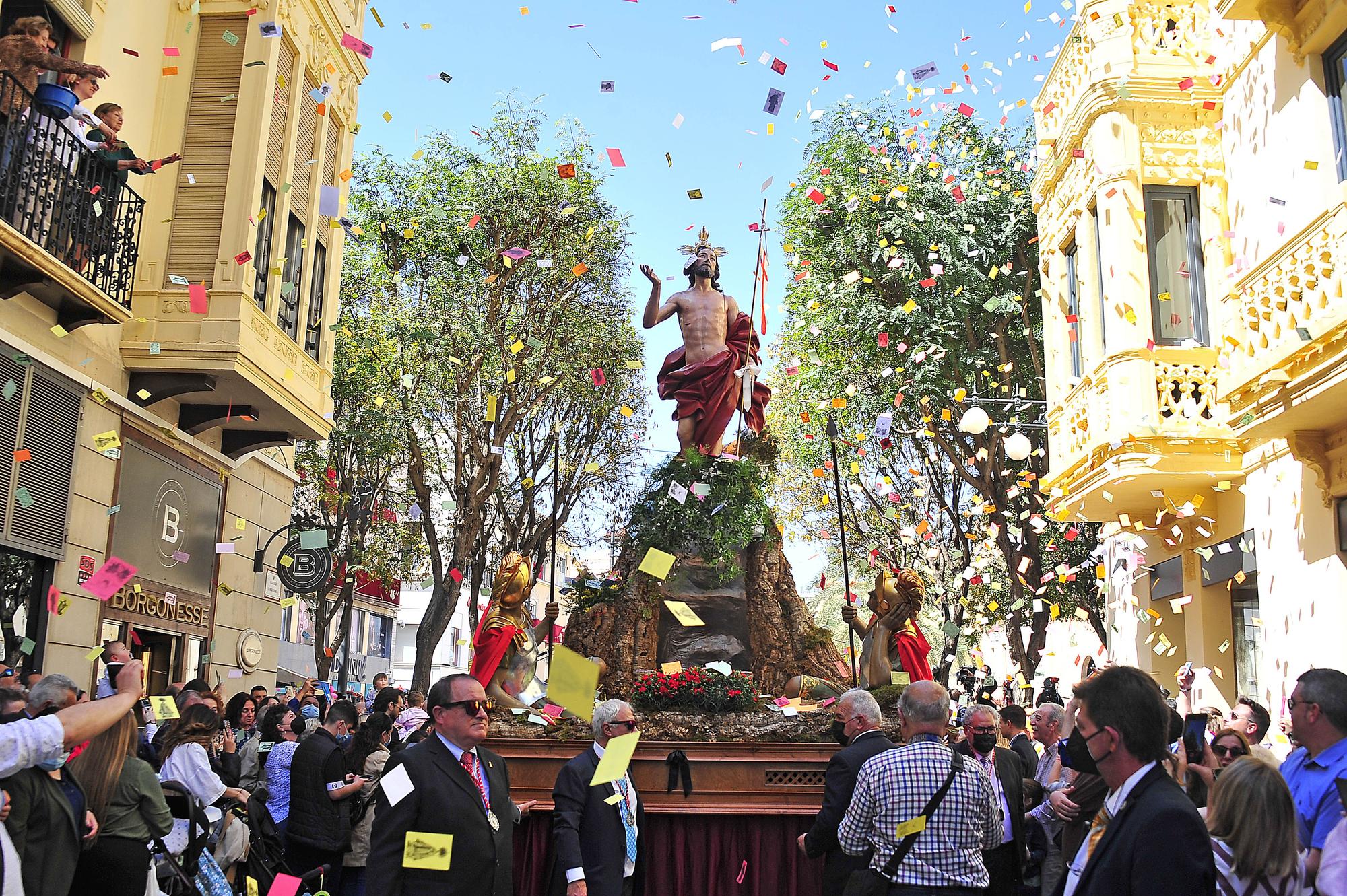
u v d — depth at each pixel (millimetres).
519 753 9125
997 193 20391
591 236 22578
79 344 11609
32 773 4133
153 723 9461
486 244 24750
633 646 11602
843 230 20719
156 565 13016
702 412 13086
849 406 21156
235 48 13664
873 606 10812
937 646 25531
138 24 12945
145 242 12992
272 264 13867
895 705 10000
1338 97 10492
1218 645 13227
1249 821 3734
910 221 19703
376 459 24203
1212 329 12898
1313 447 10453
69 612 11312
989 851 5855
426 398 24297
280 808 8570
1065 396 14867
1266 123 11844
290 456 17234
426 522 24594
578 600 12227
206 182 13234
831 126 21672
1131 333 12875
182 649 13664
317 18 15242
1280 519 11484
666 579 11961
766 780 9039
